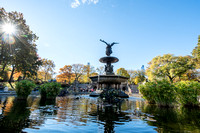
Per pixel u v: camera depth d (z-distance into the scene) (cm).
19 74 2958
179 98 712
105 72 1792
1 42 1692
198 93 656
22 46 1869
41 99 861
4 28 1689
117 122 308
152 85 698
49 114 379
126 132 241
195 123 313
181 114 433
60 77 4594
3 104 564
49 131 232
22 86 831
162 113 446
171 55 2403
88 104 650
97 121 312
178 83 752
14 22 1777
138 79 4666
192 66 2091
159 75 2434
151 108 564
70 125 274
